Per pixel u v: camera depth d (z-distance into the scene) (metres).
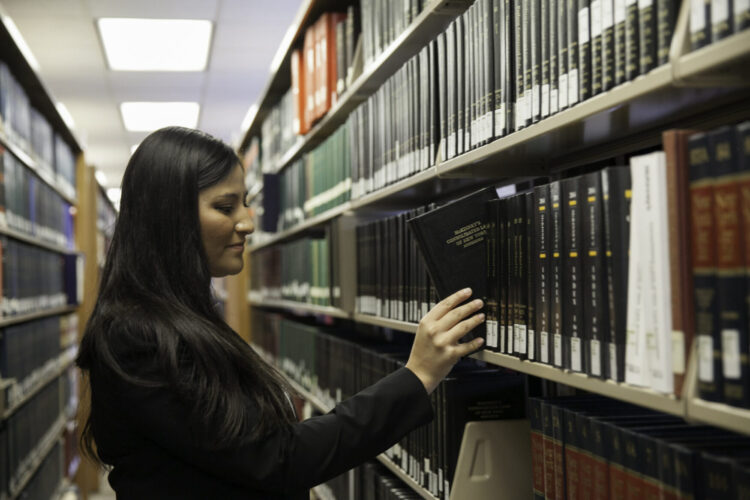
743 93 0.96
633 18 0.96
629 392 0.95
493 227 1.39
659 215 0.88
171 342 1.09
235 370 1.15
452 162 1.56
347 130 2.50
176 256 1.18
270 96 4.16
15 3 4.40
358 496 2.38
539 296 1.21
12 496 3.06
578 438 1.15
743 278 0.76
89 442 1.27
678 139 0.85
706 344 0.82
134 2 4.47
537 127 1.20
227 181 1.23
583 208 1.07
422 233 1.38
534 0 1.23
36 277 3.76
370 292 2.21
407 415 1.19
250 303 5.84
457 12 1.65
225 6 4.58
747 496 0.79
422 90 1.76
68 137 5.10
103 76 5.97
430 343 1.23
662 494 0.93
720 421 0.78
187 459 1.09
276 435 1.12
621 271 0.99
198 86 6.35
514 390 1.58
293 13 4.72
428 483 1.69
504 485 1.54
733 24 0.77
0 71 2.94
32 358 3.55
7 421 3.07
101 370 1.12
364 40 2.30
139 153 1.21
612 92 0.99
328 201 2.80
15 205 3.29
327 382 2.84
